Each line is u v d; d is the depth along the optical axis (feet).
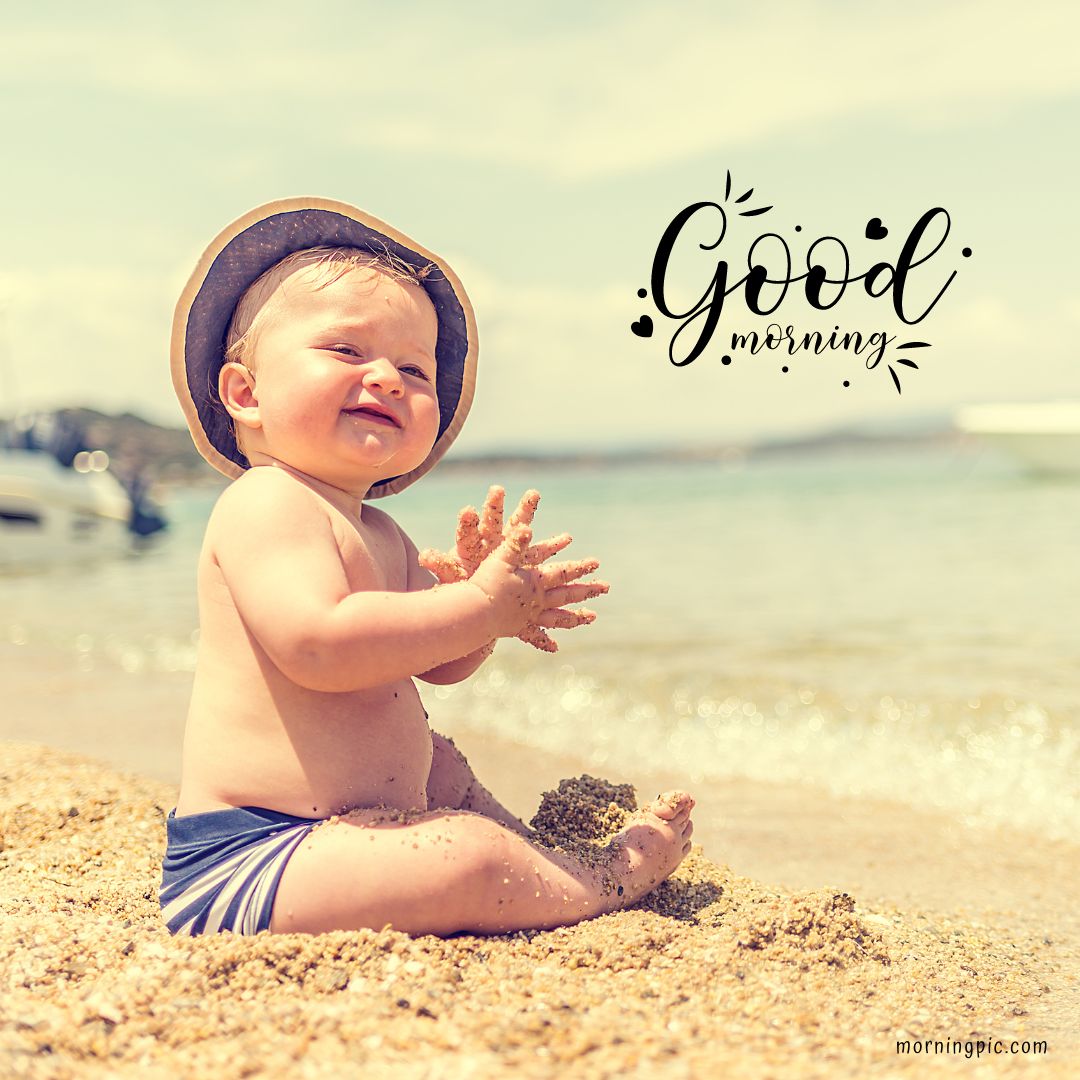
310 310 7.29
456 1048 5.19
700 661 21.17
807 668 20.10
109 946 6.34
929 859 11.21
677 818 7.86
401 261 7.87
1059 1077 5.26
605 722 17.94
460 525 7.31
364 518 7.79
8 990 5.80
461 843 6.63
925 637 22.57
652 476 153.07
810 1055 5.42
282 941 6.22
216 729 7.07
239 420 7.53
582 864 7.29
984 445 71.05
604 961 6.47
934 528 46.57
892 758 15.30
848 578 32.17
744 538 46.37
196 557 55.11
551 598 7.10
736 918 7.30
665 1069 5.02
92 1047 5.23
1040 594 27.32
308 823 6.89
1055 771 14.28
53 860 8.91
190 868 6.95
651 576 34.94
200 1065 5.07
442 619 6.68
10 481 55.52
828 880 10.41
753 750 16.08
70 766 12.58
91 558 54.54
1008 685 18.01
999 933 8.68
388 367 7.25
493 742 17.26
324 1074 4.95
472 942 6.61
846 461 187.52
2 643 27.84
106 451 62.49
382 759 7.18
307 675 6.62
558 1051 5.17
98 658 25.57
